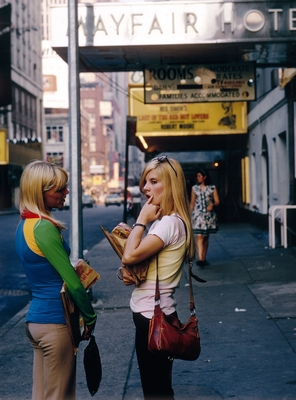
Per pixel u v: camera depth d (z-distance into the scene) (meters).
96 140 141.12
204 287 8.93
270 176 17.92
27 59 61.25
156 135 18.98
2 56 27.00
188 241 3.33
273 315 6.82
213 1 10.71
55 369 3.28
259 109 19.38
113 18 10.77
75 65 8.23
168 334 3.12
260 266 10.29
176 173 3.36
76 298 3.23
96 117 141.25
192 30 10.74
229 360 5.29
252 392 4.45
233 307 7.46
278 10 10.63
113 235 3.32
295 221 13.73
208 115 18.98
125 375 5.12
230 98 12.62
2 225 27.23
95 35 10.83
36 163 3.34
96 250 16.20
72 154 8.17
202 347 5.76
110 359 5.62
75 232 8.13
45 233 3.19
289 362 5.13
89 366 3.50
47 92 87.75
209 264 10.98
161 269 3.23
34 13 65.38
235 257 11.91
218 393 4.48
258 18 10.66
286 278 9.12
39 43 67.44
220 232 18.95
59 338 3.26
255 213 20.59
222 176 26.55
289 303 7.39
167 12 10.78
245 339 5.95
